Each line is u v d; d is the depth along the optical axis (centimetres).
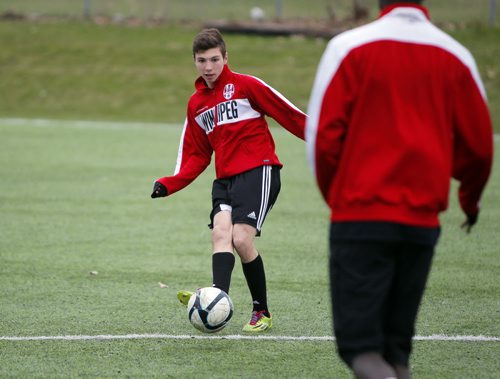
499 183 4278
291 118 1889
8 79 7975
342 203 1259
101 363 1748
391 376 1230
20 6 10581
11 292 2341
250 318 2119
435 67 1243
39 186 4100
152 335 1953
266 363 1759
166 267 2658
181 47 8738
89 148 5391
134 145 5566
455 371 1709
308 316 2130
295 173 4591
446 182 1254
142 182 4256
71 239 3038
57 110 7356
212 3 10888
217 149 1941
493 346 1878
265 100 1892
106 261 2723
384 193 1235
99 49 8681
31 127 6378
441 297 2314
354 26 9081
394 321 1338
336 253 1281
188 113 1992
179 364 1748
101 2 10875
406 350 1352
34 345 1867
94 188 4075
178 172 2002
